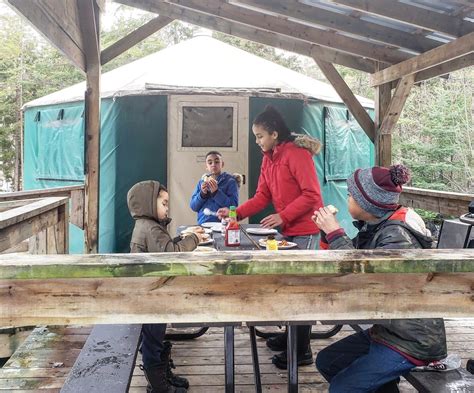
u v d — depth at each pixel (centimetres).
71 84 1669
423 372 201
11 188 1662
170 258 128
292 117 710
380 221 195
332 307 135
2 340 359
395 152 1441
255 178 702
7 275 122
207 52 849
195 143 694
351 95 670
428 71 629
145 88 664
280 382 294
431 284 137
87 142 546
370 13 479
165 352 273
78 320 130
